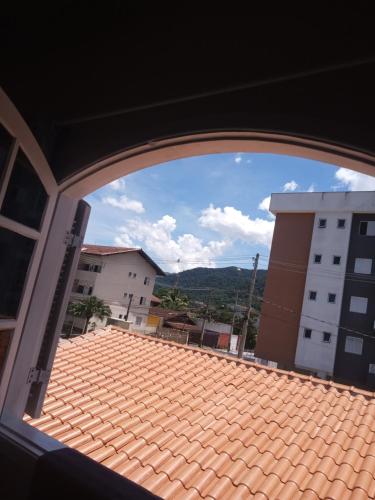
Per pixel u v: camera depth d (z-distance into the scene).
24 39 1.66
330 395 4.54
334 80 1.27
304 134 1.30
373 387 16.98
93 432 3.40
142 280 26.41
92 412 3.79
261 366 5.37
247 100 1.43
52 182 1.86
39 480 1.36
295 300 19.52
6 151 1.50
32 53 1.69
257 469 2.94
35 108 1.82
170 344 6.19
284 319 19.56
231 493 2.68
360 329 17.80
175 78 1.50
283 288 19.89
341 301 18.31
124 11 1.42
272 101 1.38
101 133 1.79
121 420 3.68
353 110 1.22
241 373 5.17
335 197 19.12
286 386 4.79
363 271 18.22
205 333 27.19
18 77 1.77
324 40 1.20
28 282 1.83
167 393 4.43
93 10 1.45
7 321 1.71
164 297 35.44
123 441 3.29
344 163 1.36
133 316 25.33
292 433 3.58
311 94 1.31
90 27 1.51
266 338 19.77
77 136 1.87
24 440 1.55
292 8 1.22
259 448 3.30
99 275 23.38
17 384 1.86
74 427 3.48
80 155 1.83
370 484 2.80
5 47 1.71
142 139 1.65
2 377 1.74
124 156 1.78
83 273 23.86
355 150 1.23
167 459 3.07
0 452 1.54
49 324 2.10
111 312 22.50
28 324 1.89
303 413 4.02
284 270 20.06
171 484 2.71
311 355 18.41
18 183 1.64
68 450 1.50
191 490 2.65
